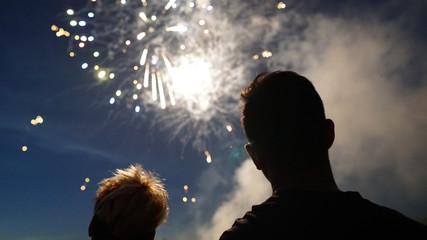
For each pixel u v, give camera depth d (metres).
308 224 0.67
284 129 0.72
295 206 0.69
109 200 1.01
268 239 0.67
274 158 0.73
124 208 0.99
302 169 0.72
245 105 0.78
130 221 0.99
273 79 0.76
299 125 0.72
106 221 1.00
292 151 0.72
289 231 0.67
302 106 0.73
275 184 0.74
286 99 0.73
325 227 0.66
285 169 0.73
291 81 0.75
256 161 0.79
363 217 0.67
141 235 1.02
